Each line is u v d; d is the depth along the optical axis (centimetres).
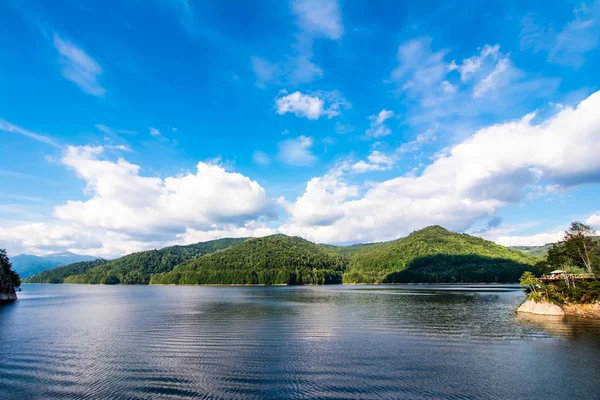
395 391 3064
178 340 5194
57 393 3050
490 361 3969
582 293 7781
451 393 3022
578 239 9262
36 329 6322
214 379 3381
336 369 3688
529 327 6141
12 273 14175
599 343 4834
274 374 3525
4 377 3472
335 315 8012
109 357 4206
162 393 3038
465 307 9481
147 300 13538
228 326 6481
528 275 8812
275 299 13138
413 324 6562
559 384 3222
